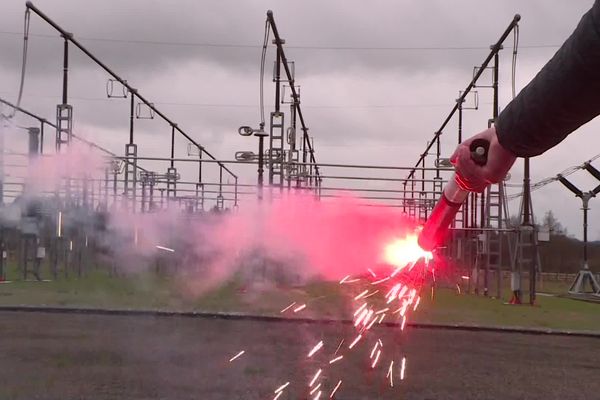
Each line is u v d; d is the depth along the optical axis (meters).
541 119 1.44
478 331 14.67
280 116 21.55
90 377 8.78
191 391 8.16
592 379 9.70
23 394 7.82
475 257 27.27
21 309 15.56
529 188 21.64
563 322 16.14
